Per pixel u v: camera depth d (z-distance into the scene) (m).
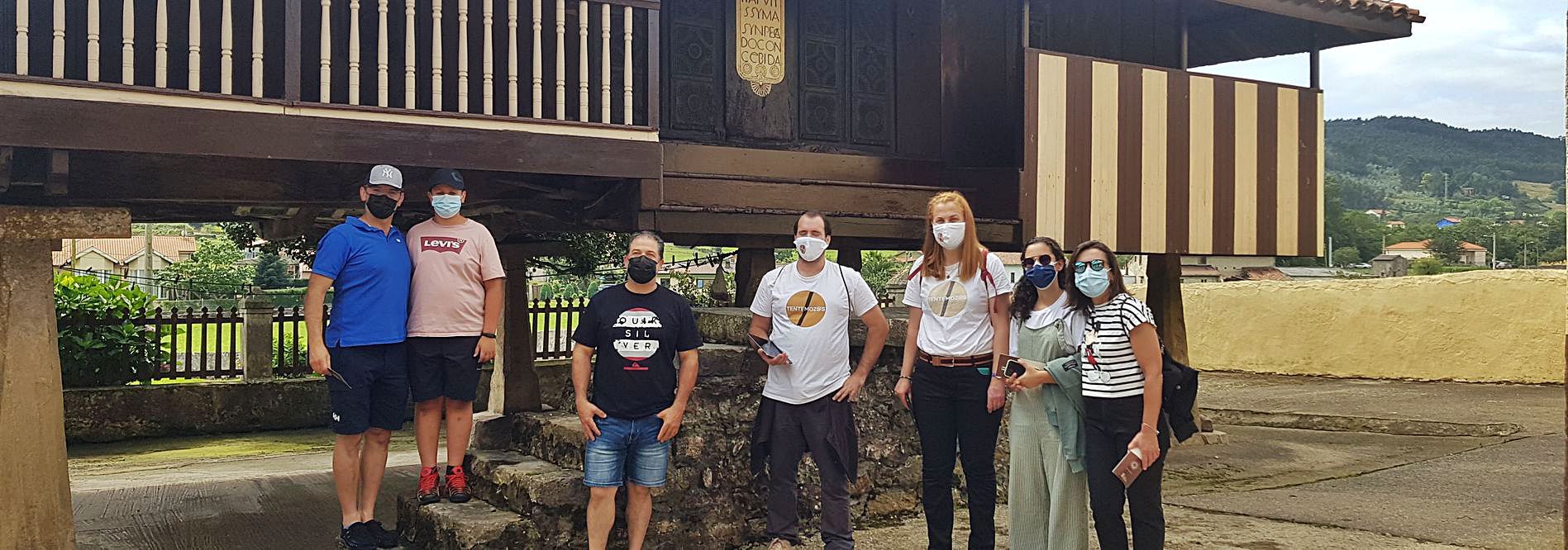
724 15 7.25
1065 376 4.14
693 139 7.12
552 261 14.15
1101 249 4.07
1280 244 8.77
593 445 4.66
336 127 5.02
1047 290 4.37
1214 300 16.55
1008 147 8.07
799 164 7.43
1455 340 13.77
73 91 4.46
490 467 5.42
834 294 4.86
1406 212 165.12
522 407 7.37
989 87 8.12
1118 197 7.79
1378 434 10.17
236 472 8.85
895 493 6.20
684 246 7.56
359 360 4.86
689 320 4.80
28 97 4.36
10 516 4.57
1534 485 7.04
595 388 4.74
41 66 5.15
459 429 5.33
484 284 5.21
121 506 6.87
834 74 7.68
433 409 5.25
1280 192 8.77
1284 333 15.53
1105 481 4.01
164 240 49.75
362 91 6.05
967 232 4.71
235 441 11.46
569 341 14.56
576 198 6.52
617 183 6.23
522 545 4.91
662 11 7.02
